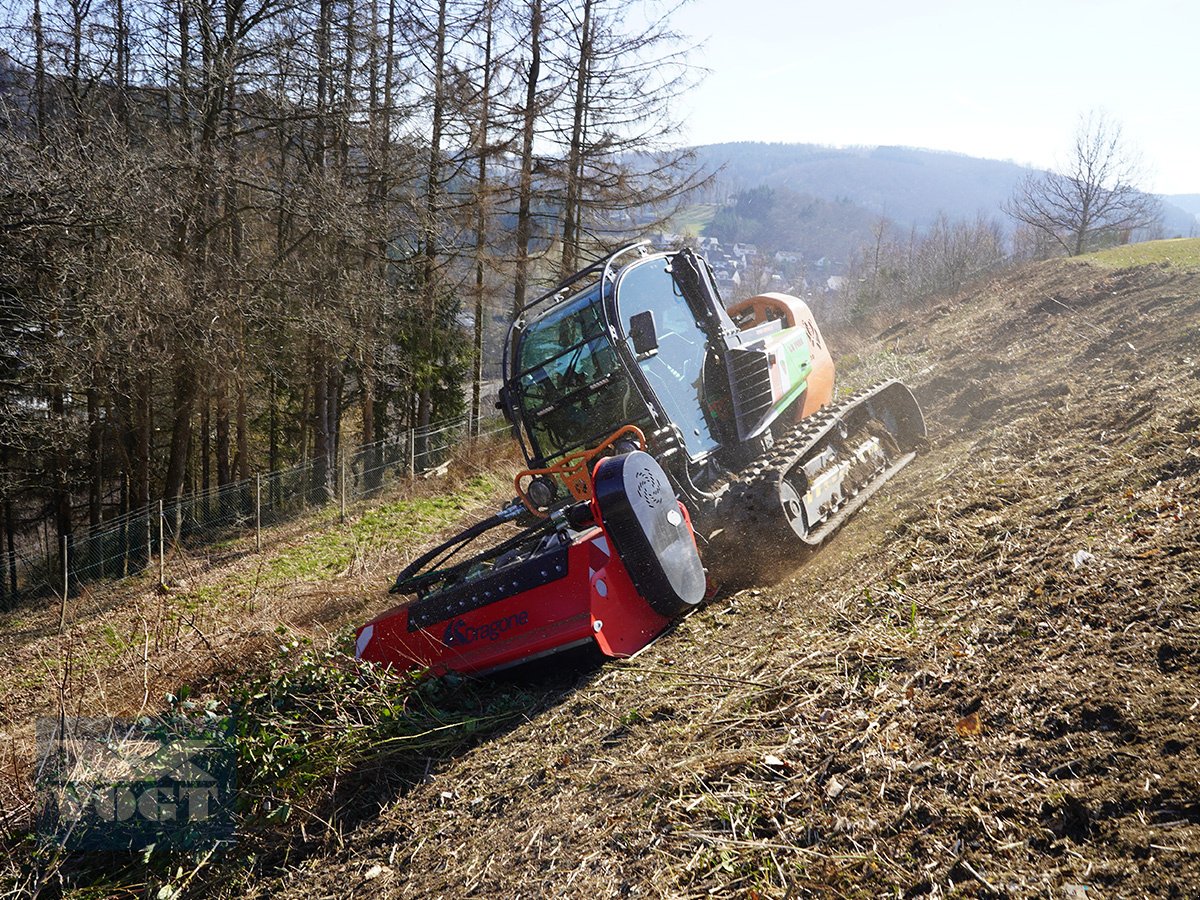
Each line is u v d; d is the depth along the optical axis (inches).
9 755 235.9
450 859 162.7
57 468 834.8
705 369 269.9
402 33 836.6
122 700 268.8
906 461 319.3
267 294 765.9
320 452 992.2
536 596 215.2
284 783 200.7
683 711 179.6
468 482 661.9
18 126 620.1
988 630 162.1
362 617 343.0
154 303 619.8
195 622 407.8
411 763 206.1
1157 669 129.3
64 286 593.3
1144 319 401.1
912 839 117.6
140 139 714.8
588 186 874.1
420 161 852.0
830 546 255.4
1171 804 103.4
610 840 144.4
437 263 913.5
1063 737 123.5
